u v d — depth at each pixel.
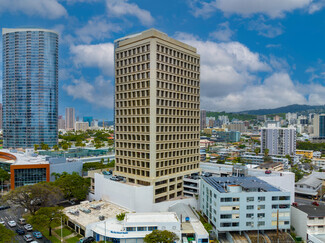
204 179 131.75
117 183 133.38
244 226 107.75
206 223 114.31
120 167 150.50
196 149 161.75
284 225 109.25
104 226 102.00
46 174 175.12
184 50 152.00
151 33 135.50
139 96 139.88
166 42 140.38
